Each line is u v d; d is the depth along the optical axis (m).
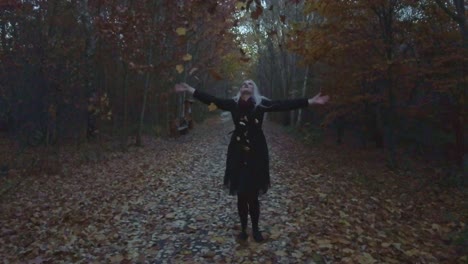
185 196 8.67
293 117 33.88
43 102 12.43
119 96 24.73
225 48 30.08
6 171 11.40
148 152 17.47
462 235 5.87
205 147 20.14
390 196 9.51
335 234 5.77
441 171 12.48
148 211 7.49
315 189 9.59
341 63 14.48
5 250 5.70
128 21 16.39
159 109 30.11
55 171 11.71
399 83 13.85
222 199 8.20
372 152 17.00
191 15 16.25
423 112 14.10
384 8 13.15
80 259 5.17
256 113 5.27
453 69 12.47
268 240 5.52
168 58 20.23
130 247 5.52
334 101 15.28
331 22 13.89
